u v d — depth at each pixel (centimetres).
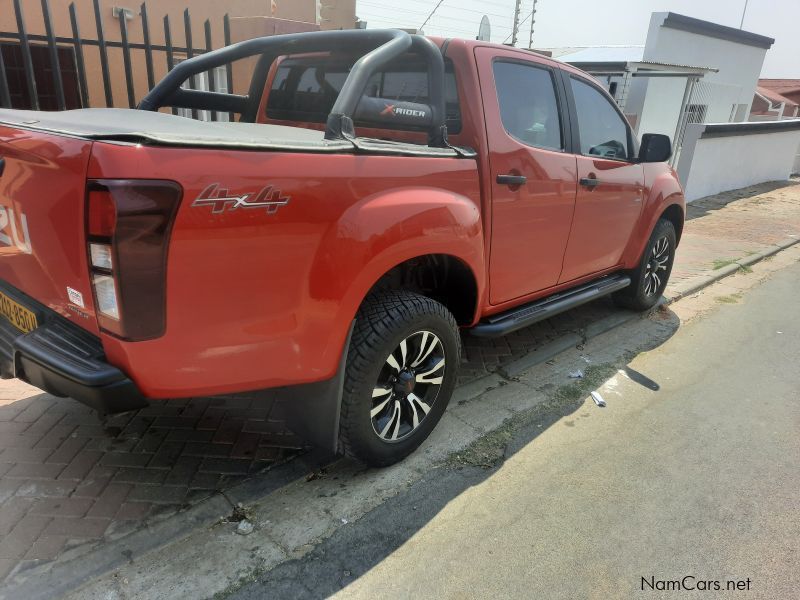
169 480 274
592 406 367
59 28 662
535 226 347
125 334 191
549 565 238
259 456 295
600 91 421
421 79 317
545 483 289
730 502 280
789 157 1477
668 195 488
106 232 181
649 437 335
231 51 347
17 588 212
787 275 695
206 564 229
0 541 232
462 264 292
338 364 245
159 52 729
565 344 456
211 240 195
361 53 336
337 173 224
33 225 212
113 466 281
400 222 247
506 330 340
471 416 346
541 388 385
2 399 333
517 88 334
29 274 228
